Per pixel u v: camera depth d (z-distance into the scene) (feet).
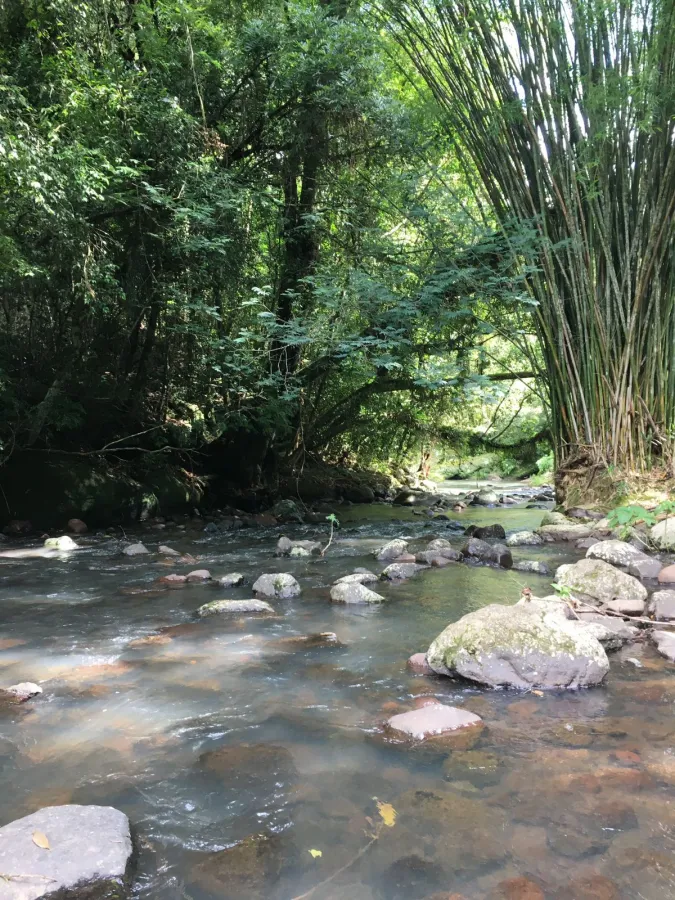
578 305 25.07
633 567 15.66
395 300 26.40
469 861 4.62
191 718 7.32
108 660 9.49
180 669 9.05
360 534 24.64
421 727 6.84
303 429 39.37
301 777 5.90
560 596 11.55
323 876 4.49
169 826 5.13
